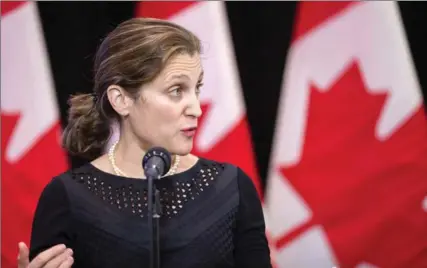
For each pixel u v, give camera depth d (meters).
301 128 9.74
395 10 9.62
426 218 9.54
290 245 9.77
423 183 9.54
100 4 9.84
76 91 9.91
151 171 4.68
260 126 9.80
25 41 9.96
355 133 9.66
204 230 5.47
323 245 9.70
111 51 5.37
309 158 9.71
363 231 9.64
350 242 9.66
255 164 9.79
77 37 9.90
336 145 9.68
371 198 9.64
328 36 9.73
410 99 9.59
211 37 9.85
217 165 5.91
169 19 9.88
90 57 9.88
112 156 5.76
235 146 9.80
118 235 5.37
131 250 5.33
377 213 9.63
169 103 5.21
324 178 9.70
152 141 5.33
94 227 5.42
